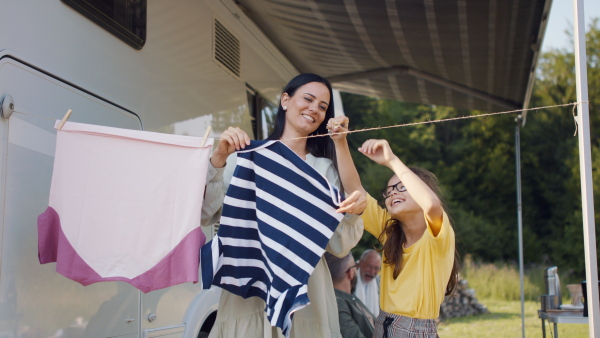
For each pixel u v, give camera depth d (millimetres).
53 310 2195
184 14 3406
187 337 3205
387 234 2803
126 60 2762
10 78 2029
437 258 2553
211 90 3680
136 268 2164
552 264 14961
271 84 4957
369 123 17078
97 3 2553
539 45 4910
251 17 4488
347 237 2436
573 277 14422
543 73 16547
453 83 6434
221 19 3916
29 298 2080
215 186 2371
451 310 11031
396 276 2697
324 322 2396
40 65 2184
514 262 15070
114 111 2625
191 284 3369
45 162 2205
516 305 12414
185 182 2205
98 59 2545
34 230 2133
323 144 2697
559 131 15961
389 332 2615
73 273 2111
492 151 16453
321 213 2246
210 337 2418
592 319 2412
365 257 5855
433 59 5551
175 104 3193
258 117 4555
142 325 2791
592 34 15773
